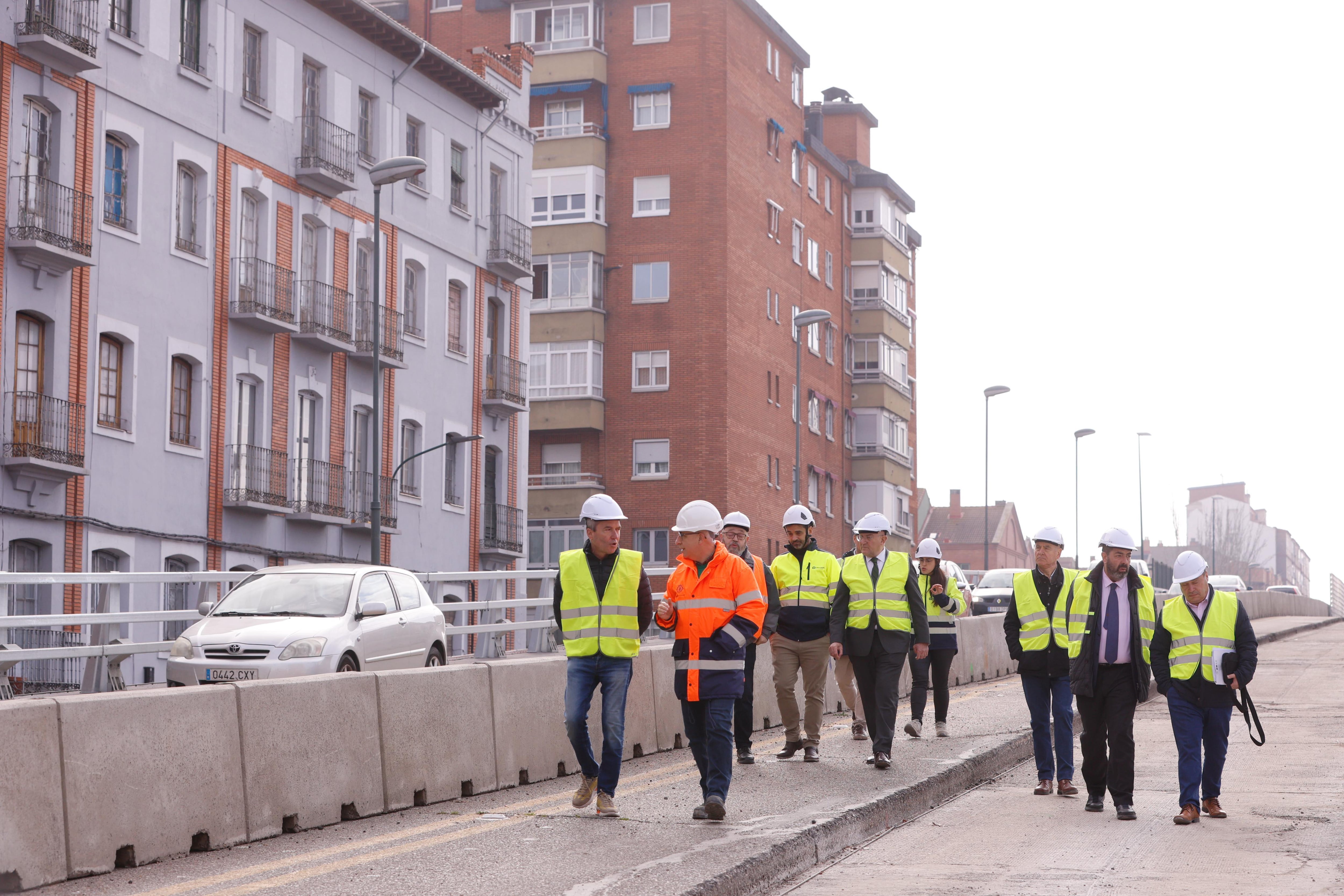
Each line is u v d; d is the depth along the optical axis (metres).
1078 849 10.55
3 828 8.15
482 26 59.16
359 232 36.69
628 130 58.47
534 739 13.37
